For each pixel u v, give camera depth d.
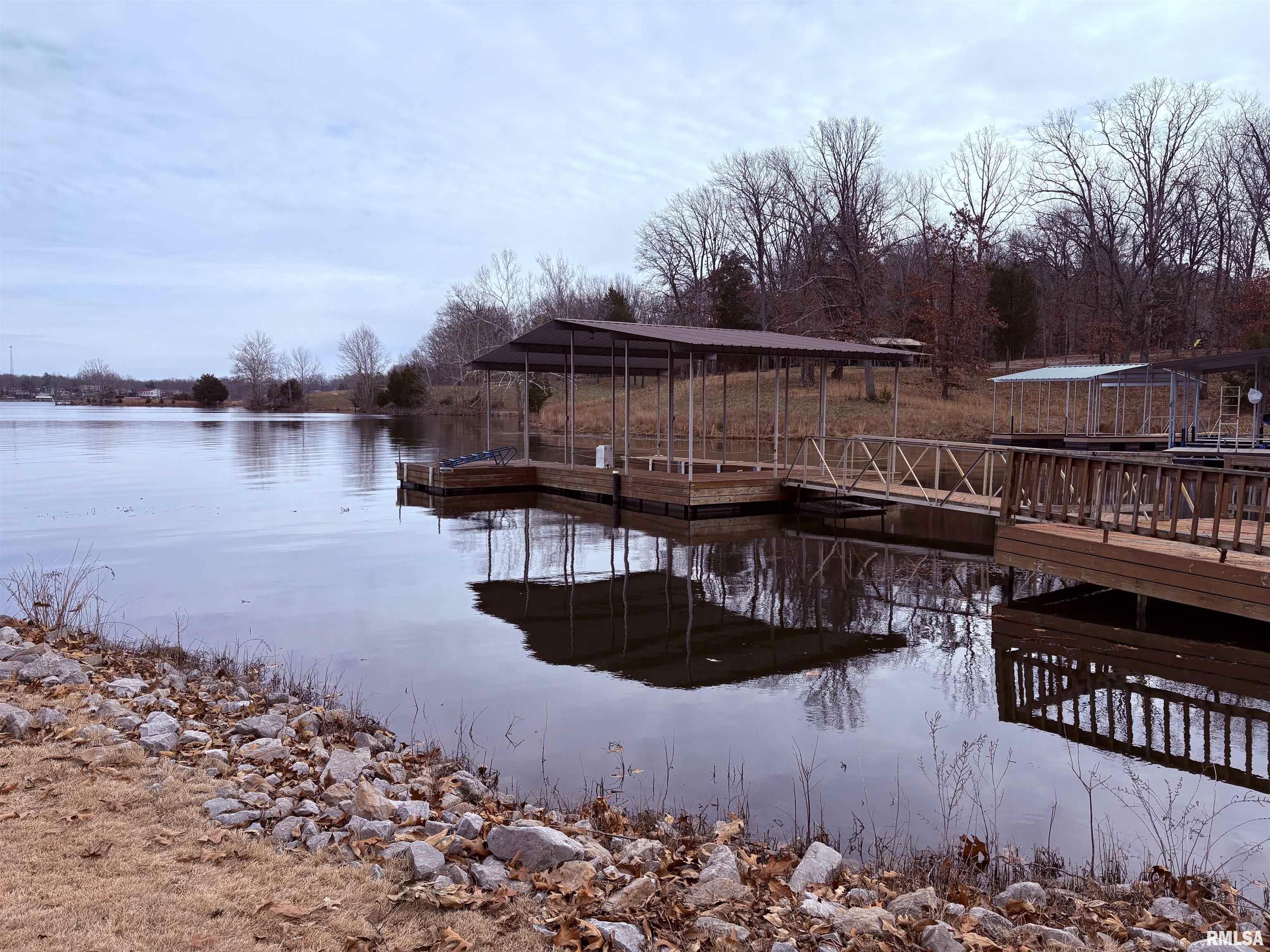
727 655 8.49
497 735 6.38
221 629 9.30
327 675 7.75
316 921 3.25
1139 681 7.71
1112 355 45.09
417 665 8.12
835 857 4.28
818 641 8.95
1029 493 11.29
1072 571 10.05
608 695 7.34
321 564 12.99
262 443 38.75
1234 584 8.23
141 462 29.45
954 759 6.00
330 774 4.87
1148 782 5.67
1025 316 50.91
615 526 17.02
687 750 6.15
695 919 3.49
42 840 3.74
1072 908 3.96
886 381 45.94
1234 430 31.44
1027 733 6.52
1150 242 44.19
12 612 9.55
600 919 3.44
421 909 3.41
